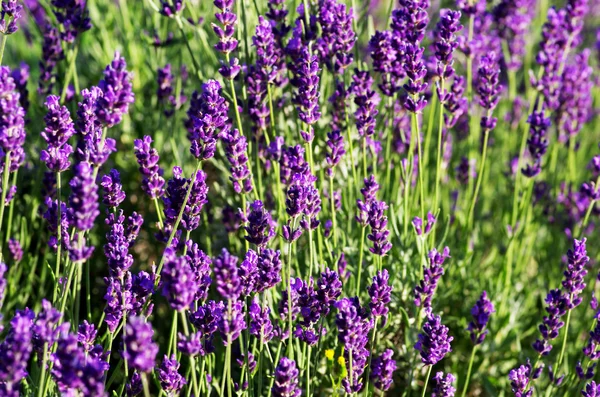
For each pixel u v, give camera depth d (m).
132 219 1.09
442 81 1.17
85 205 0.99
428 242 1.23
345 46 1.19
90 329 1.04
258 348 1.15
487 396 1.27
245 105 1.20
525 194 1.27
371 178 1.13
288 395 1.03
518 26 1.40
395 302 1.22
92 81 1.42
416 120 1.16
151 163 1.08
